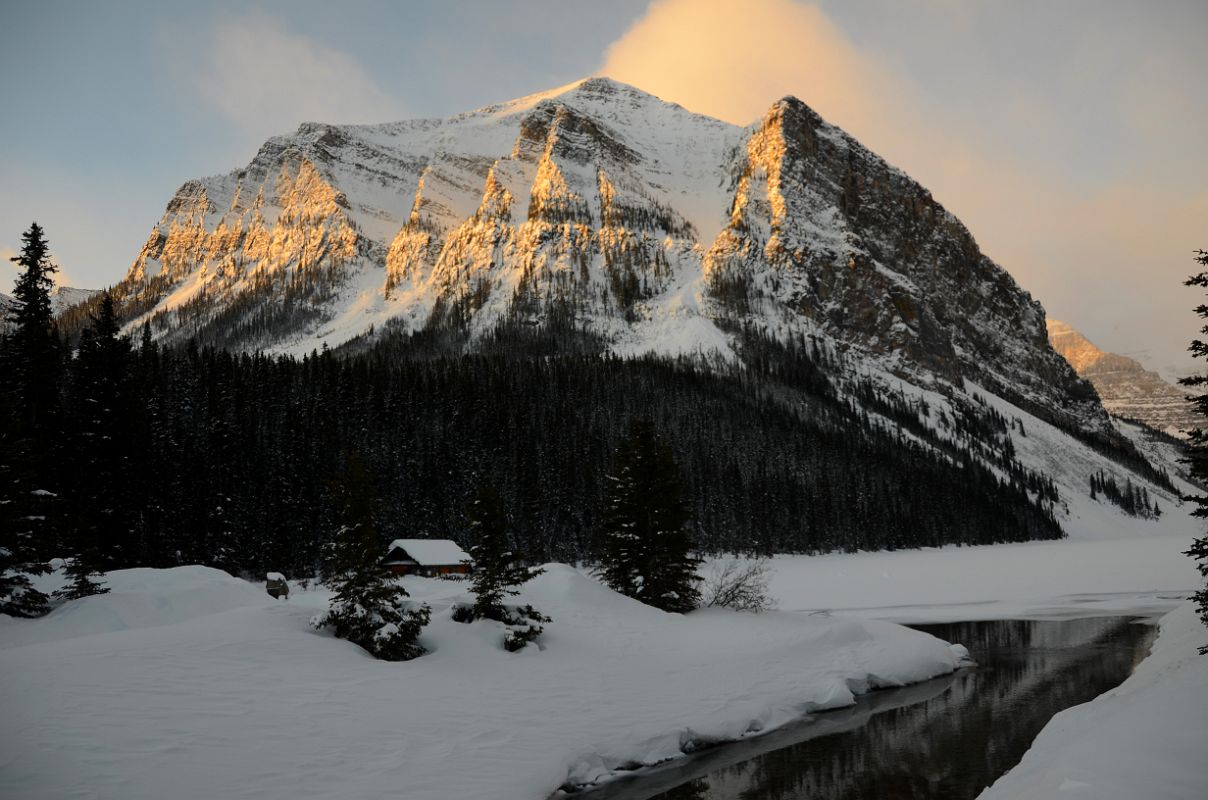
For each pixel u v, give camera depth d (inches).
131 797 525.7
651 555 1680.6
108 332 2114.9
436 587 1852.9
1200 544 900.6
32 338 1855.3
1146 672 1059.9
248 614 1036.5
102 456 1967.3
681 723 945.5
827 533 4899.1
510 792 680.4
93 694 677.9
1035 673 1311.5
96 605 1111.6
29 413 1819.6
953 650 1446.9
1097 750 532.1
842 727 1013.8
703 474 4785.9
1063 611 2118.6
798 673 1205.1
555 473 4040.4
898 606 2309.3
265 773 606.2
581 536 3841.0
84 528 1350.9
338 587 1070.4
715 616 1610.5
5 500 1068.5
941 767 827.4
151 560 2206.0
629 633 1318.9
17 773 522.0
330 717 741.9
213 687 752.3
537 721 863.1
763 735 987.9
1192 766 454.3
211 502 2704.2
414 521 3476.9
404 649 992.2
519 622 1165.1
